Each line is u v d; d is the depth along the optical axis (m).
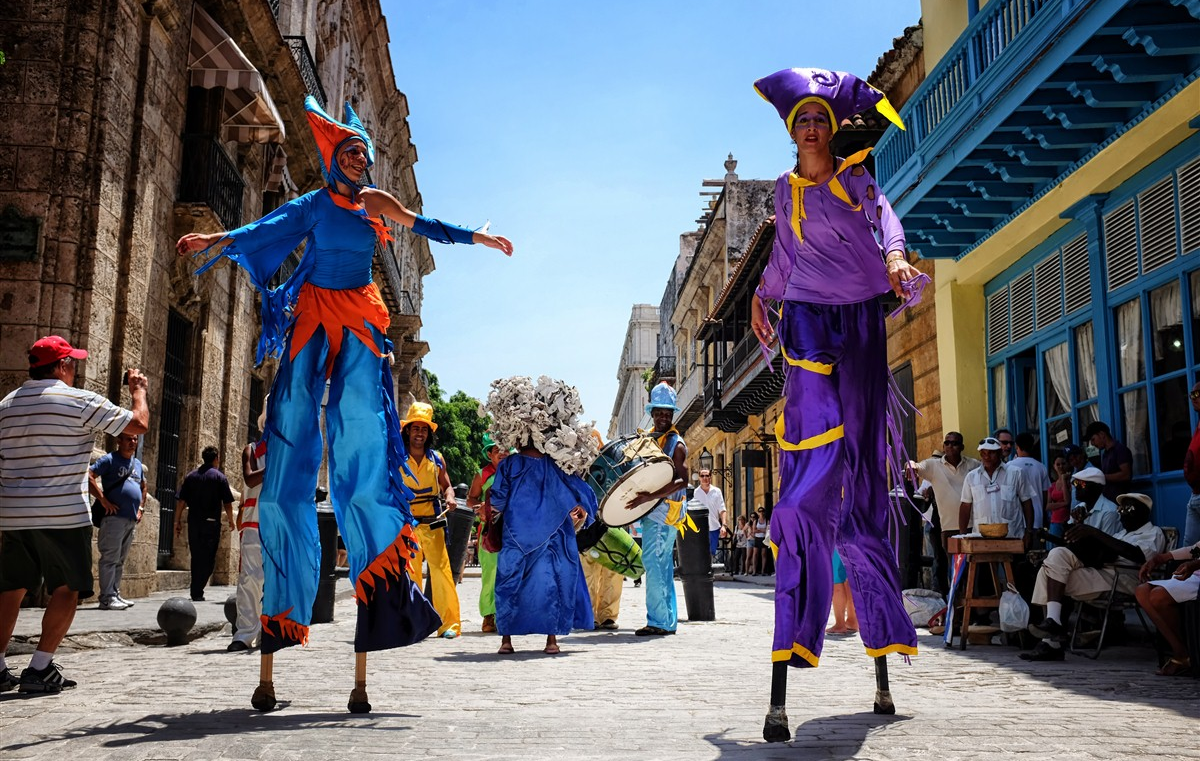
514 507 7.01
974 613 7.70
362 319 4.27
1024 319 11.77
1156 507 9.02
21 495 4.88
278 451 4.16
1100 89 8.50
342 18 24.80
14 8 10.61
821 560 3.60
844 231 3.83
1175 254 8.66
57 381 5.17
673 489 8.25
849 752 3.19
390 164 36.16
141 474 10.21
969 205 11.40
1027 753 3.16
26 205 10.32
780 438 3.87
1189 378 8.47
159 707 4.26
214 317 14.76
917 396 14.58
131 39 11.24
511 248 4.46
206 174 13.28
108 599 9.73
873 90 3.84
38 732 3.61
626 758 3.10
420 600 4.23
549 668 5.88
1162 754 3.16
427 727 3.71
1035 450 11.59
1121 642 7.38
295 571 4.17
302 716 4.00
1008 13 9.77
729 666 5.97
